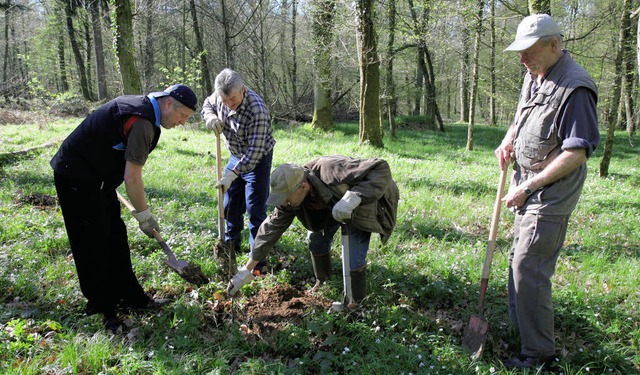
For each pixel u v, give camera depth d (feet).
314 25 61.11
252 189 15.67
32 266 15.21
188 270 12.71
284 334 11.95
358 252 13.16
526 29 10.37
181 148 39.40
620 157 58.39
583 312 13.23
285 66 101.86
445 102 169.07
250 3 72.38
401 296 14.42
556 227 10.70
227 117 15.47
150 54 85.87
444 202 25.41
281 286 14.34
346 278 12.93
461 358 11.27
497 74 73.97
